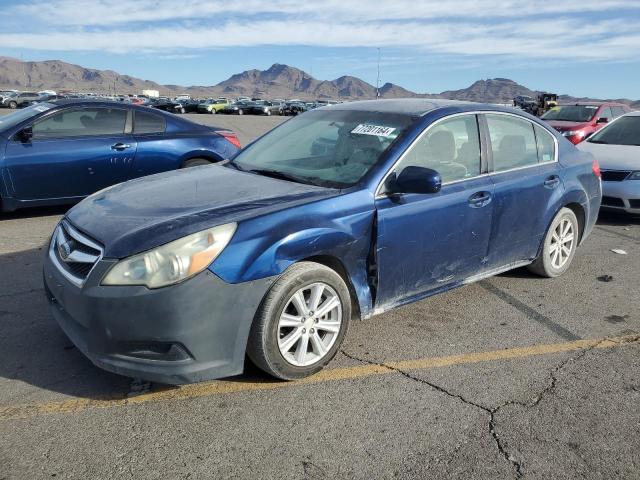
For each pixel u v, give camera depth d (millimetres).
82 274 3123
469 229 4250
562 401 3355
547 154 5117
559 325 4441
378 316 4492
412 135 3988
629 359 3910
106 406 3156
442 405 3277
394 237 3756
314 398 3309
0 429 2920
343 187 3705
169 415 3094
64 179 7047
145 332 2939
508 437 2996
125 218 3293
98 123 7312
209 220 3156
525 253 4977
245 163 4465
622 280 5551
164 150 7625
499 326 4383
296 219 3328
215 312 3023
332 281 3467
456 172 4227
